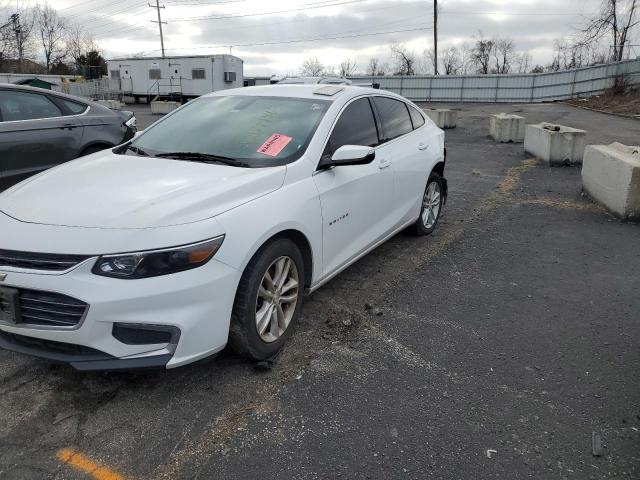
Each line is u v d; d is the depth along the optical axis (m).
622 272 4.73
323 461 2.39
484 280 4.55
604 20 35.16
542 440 2.54
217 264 2.67
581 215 6.64
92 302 2.45
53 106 6.25
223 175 3.14
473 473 2.33
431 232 5.88
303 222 3.25
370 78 41.25
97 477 2.29
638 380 3.05
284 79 15.27
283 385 2.96
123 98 39.72
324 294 4.21
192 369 3.10
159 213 2.65
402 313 3.89
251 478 2.29
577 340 3.51
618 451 2.47
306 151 3.52
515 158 11.30
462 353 3.34
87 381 2.97
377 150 4.39
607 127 17.81
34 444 2.48
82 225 2.59
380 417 2.70
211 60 35.19
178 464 2.37
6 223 2.72
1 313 2.66
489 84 38.06
